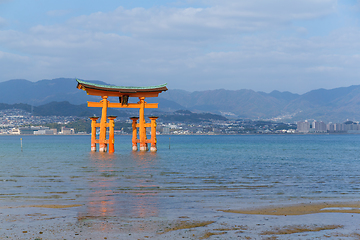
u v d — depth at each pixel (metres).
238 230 14.28
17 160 54.41
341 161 55.38
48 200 20.70
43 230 14.13
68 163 48.06
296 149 102.00
